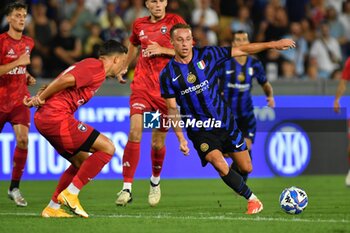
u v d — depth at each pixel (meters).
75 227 21.97
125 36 47.91
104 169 41.00
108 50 23.95
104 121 40.47
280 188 36.09
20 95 29.84
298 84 41.88
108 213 26.00
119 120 40.59
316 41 52.84
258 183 38.59
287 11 54.78
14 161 29.42
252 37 52.25
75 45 47.69
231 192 34.56
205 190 35.59
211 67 24.75
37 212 26.55
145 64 29.09
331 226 22.08
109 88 40.47
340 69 49.78
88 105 40.25
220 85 34.16
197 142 24.67
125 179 28.39
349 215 24.92
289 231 21.16
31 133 40.19
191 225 22.42
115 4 51.38
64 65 47.38
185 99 24.75
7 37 29.75
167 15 29.42
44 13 48.25
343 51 54.19
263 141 41.81
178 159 41.59
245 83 34.06
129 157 28.22
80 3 50.06
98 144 23.62
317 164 42.34
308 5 55.69
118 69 24.20
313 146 42.25
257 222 22.97
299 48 52.53
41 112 23.58
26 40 30.20
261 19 54.03
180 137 24.75
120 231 21.25
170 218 24.09
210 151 24.48
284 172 42.09
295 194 25.00
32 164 40.34
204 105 24.67
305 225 22.30
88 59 23.83
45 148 40.34
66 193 23.56
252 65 34.06
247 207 27.59
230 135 24.94
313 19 55.19
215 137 24.72
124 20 50.97
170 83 24.70
